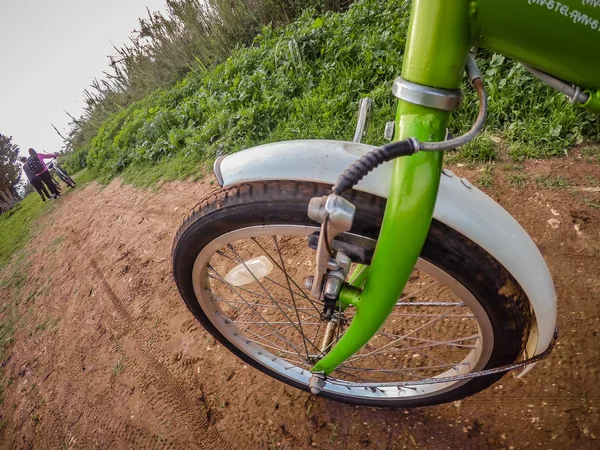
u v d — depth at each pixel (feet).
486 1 2.07
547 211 6.53
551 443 4.44
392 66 10.48
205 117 15.58
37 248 18.08
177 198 12.64
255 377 6.38
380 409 5.27
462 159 7.91
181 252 3.97
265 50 15.89
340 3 16.98
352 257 3.05
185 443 6.15
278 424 5.65
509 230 2.87
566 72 2.27
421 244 2.69
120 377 7.89
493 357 3.51
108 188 19.04
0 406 9.72
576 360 4.92
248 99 13.75
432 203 2.59
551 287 2.97
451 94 2.43
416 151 2.16
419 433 4.91
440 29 2.26
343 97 10.66
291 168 3.10
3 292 15.76
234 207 3.35
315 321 6.07
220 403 6.32
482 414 4.84
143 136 19.06
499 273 2.90
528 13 2.04
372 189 2.88
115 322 9.38
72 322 10.59
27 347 11.03
